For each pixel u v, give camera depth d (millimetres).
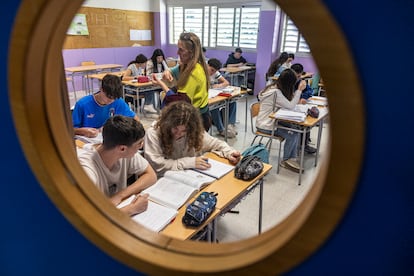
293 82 3260
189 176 1729
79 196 977
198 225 1360
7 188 1052
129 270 964
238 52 7098
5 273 1277
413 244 646
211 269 853
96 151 1532
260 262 800
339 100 604
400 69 570
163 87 2859
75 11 860
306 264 759
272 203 2754
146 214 1388
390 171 623
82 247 1011
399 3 545
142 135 1520
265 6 6562
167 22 8289
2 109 937
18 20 776
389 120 598
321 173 729
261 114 3420
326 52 589
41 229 1060
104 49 7102
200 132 1991
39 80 878
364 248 691
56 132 954
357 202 666
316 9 574
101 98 2551
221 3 7309
